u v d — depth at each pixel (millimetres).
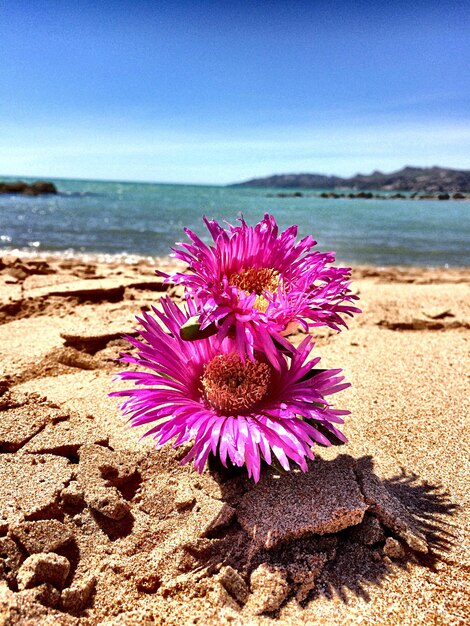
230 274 174
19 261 537
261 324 150
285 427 149
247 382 164
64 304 374
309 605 137
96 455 175
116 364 270
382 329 370
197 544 149
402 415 232
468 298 491
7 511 146
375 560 151
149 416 149
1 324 339
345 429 219
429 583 144
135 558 147
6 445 177
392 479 187
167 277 163
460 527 165
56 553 142
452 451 205
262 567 142
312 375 169
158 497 166
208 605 135
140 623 130
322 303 157
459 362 297
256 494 166
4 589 125
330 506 157
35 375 259
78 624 125
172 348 174
